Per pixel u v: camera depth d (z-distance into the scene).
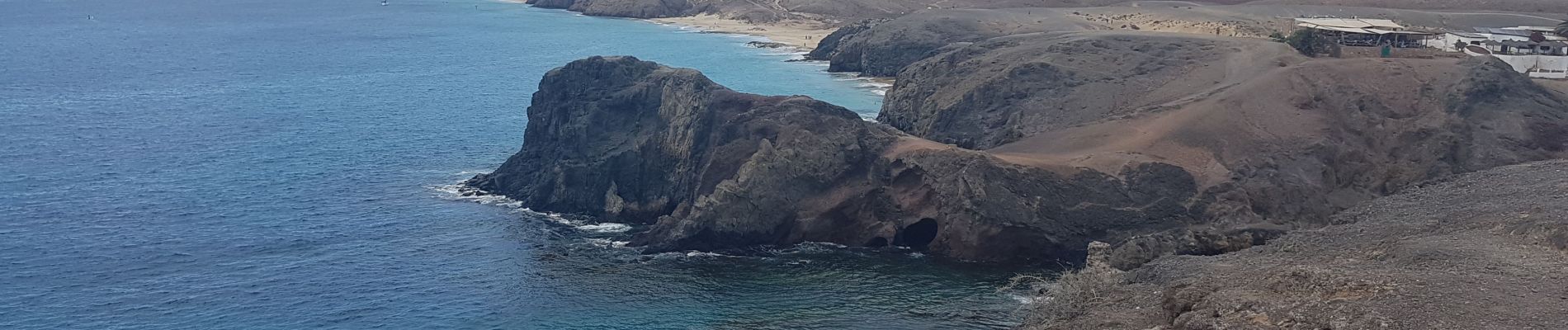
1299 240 79.75
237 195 112.81
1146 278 75.38
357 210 107.12
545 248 95.44
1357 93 113.19
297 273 89.31
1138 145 101.19
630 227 102.19
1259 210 94.75
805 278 87.88
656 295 84.31
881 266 90.31
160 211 106.81
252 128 148.38
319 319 80.00
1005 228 90.56
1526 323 53.78
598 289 85.69
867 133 101.06
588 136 108.31
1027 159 96.38
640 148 106.25
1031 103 127.81
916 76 154.62
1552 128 108.50
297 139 140.38
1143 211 92.56
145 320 79.81
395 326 78.88
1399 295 58.12
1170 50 138.50
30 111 163.12
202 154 131.88
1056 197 92.56
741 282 87.00
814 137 98.75
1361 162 104.94
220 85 191.50
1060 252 91.19
